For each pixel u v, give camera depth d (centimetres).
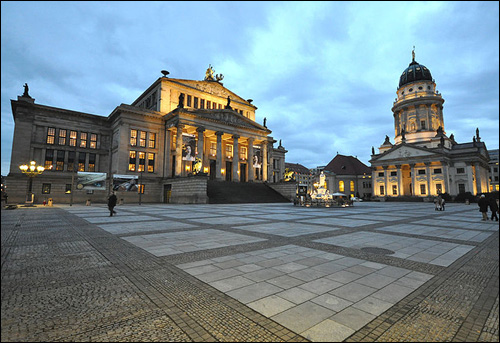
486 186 7488
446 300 488
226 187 4812
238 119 5822
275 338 362
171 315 428
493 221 1814
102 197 4944
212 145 6059
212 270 656
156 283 568
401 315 429
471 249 908
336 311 441
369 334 373
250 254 813
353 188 9212
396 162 7406
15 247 906
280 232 1228
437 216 2217
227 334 373
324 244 964
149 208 2973
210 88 6206
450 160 6869
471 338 364
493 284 570
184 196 4266
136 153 4966
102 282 574
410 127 8125
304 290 529
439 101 7831
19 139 4438
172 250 863
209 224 1509
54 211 2491
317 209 2923
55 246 922
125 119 4869
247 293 514
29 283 567
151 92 5975
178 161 4844
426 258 780
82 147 5009
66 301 478
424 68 8275
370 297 498
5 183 4262
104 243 973
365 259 761
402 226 1496
